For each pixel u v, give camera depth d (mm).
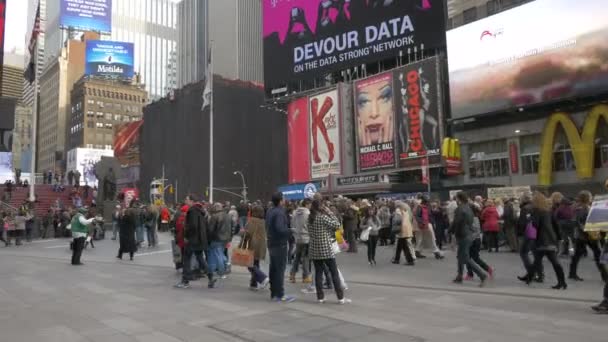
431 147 38812
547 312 7980
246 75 120312
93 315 8031
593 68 29000
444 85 39094
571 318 7547
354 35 47469
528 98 31922
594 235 9531
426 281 11414
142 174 89125
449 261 15062
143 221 22375
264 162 78938
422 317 7676
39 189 42938
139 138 96812
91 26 129500
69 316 7973
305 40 52125
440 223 18453
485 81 34250
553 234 9992
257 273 10555
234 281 11891
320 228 8867
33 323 7496
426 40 41906
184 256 10875
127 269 14367
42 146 170375
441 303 8797
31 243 26656
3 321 7633
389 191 37094
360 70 49375
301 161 50875
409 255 14516
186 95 80375
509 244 17031
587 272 12156
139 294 10008
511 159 33969
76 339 6570
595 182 29672
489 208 16734
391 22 44500
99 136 141750
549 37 31094
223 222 11594
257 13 126000
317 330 6902
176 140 81500
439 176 38750
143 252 20172
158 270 14102
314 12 51500
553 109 31859
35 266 15234
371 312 8070
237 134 76812
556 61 30688
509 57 33031
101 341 6457
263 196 77312
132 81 157875
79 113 143250
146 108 90500
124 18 190125
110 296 9797
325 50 50062
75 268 14656
